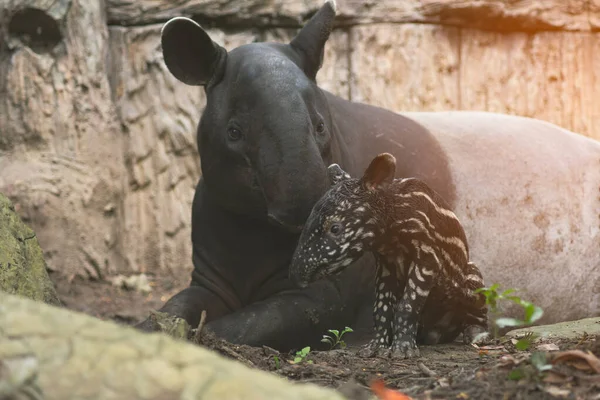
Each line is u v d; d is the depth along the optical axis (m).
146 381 4.41
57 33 17.75
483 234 12.92
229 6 18.20
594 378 6.02
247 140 9.56
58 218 17.14
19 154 17.45
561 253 13.52
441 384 6.42
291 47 10.48
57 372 4.47
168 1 18.23
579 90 18.94
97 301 16.47
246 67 9.81
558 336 9.48
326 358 8.46
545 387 5.99
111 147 17.92
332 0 10.55
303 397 4.45
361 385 6.91
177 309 10.41
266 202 9.31
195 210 11.55
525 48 19.03
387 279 8.84
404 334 8.52
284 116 9.26
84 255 17.30
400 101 18.62
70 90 17.73
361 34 18.62
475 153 13.20
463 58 18.91
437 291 8.98
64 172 17.39
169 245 18.02
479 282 9.39
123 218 18.00
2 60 17.69
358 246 8.25
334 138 10.58
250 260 10.93
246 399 4.34
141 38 18.27
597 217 13.92
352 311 10.89
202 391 4.38
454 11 18.59
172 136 18.06
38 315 4.85
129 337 4.73
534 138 14.02
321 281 10.55
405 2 18.70
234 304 11.11
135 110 18.16
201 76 10.18
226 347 8.60
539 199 13.41
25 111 17.50
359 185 8.32
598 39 19.02
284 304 10.40
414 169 12.24
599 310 13.86
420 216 8.38
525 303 6.81
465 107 18.83
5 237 9.70
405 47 18.67
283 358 8.59
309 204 8.95
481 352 8.63
